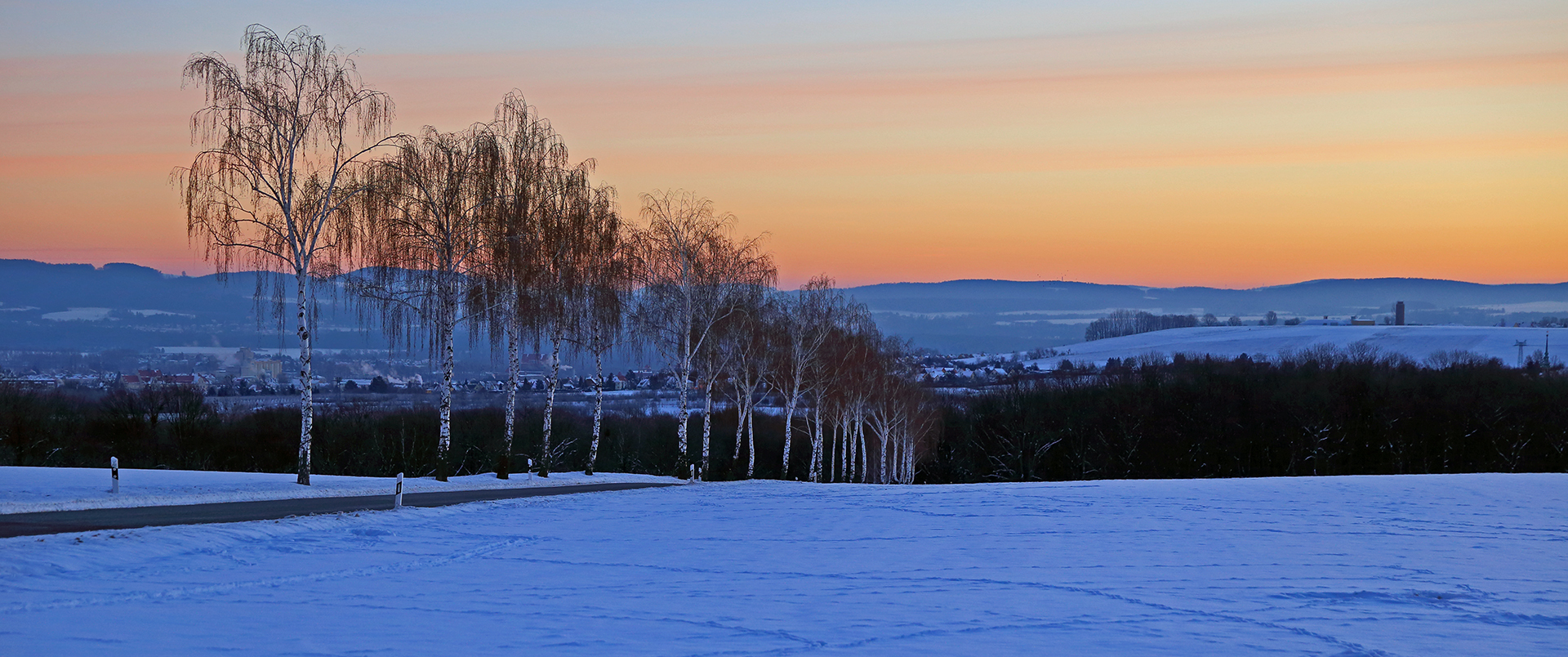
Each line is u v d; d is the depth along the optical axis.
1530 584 16.16
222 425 73.06
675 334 51.91
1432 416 87.75
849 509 28.61
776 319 60.53
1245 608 14.27
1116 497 31.95
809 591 15.45
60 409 68.62
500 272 37.97
